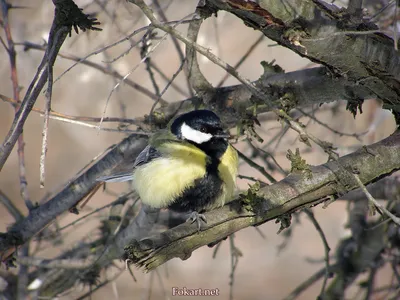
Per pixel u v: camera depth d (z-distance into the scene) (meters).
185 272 17.69
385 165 7.53
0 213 17.98
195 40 9.06
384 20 9.70
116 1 11.27
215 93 9.53
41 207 10.19
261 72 15.57
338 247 11.83
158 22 6.98
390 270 15.20
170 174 8.72
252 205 7.02
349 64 7.26
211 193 8.84
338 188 7.30
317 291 17.31
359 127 13.60
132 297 15.01
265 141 14.39
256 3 6.51
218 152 8.88
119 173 9.66
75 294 11.88
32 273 11.62
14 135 7.60
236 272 17.89
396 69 7.30
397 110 7.98
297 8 6.60
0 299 11.25
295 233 18.47
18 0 13.99
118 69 13.23
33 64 14.03
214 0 6.61
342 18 6.78
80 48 13.09
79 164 18.80
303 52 7.05
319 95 8.82
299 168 7.34
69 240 15.26
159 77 14.50
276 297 17.02
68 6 7.17
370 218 12.26
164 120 9.81
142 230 10.17
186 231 6.72
